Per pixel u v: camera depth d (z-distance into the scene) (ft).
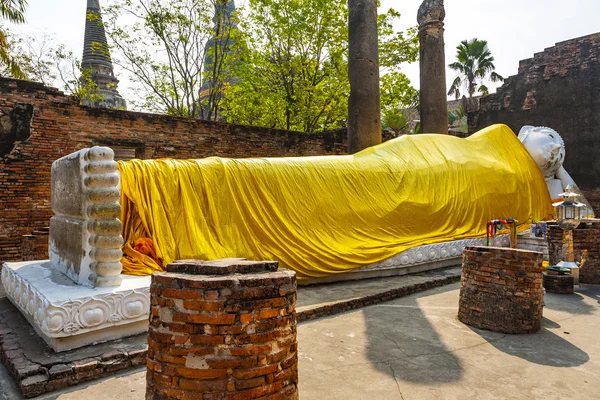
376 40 35.14
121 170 18.58
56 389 11.16
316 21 53.93
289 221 22.20
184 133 34.06
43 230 24.97
